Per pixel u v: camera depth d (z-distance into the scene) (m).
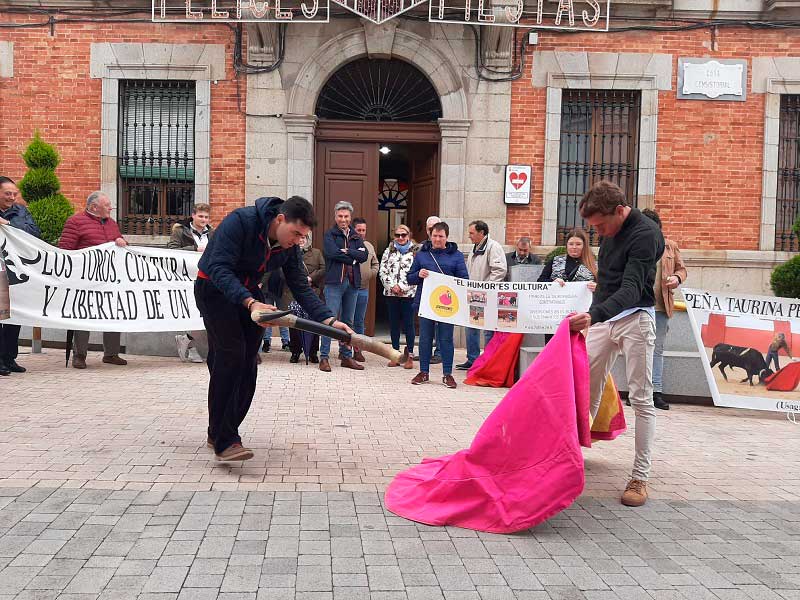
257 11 10.23
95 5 10.84
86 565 3.05
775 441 5.91
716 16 10.88
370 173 11.32
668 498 4.30
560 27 10.55
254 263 4.39
